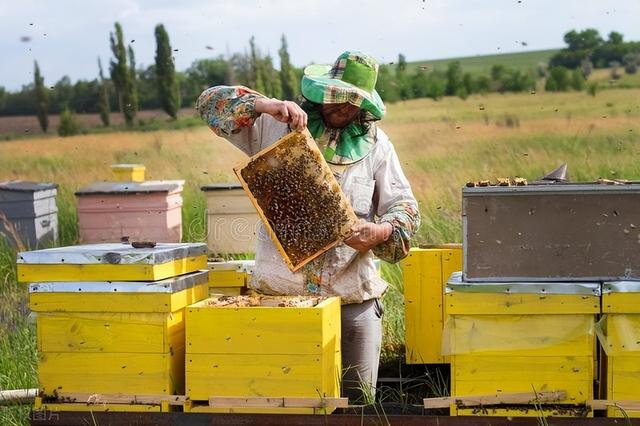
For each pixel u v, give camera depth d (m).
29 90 57.66
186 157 21.48
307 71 4.48
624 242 3.59
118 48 46.47
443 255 4.89
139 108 50.28
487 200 3.63
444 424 3.69
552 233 3.62
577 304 3.59
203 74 53.09
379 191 4.44
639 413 3.58
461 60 97.81
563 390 3.63
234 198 8.16
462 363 3.68
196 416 3.80
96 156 25.41
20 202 11.23
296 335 3.73
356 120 4.39
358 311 4.44
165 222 10.01
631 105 39.19
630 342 3.59
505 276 3.65
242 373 3.77
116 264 3.84
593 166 14.41
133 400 3.86
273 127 4.41
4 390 5.18
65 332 3.91
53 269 3.90
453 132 29.86
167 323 3.83
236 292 5.09
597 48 69.62
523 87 61.88
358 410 3.85
